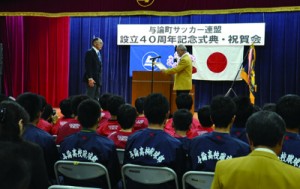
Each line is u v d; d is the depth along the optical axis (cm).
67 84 893
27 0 655
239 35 756
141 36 812
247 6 557
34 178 158
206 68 779
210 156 199
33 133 235
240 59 759
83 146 220
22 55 902
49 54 898
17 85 905
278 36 755
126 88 852
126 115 269
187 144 240
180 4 593
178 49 541
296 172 132
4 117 157
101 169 207
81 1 638
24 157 155
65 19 885
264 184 130
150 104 224
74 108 320
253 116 142
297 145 193
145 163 214
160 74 603
